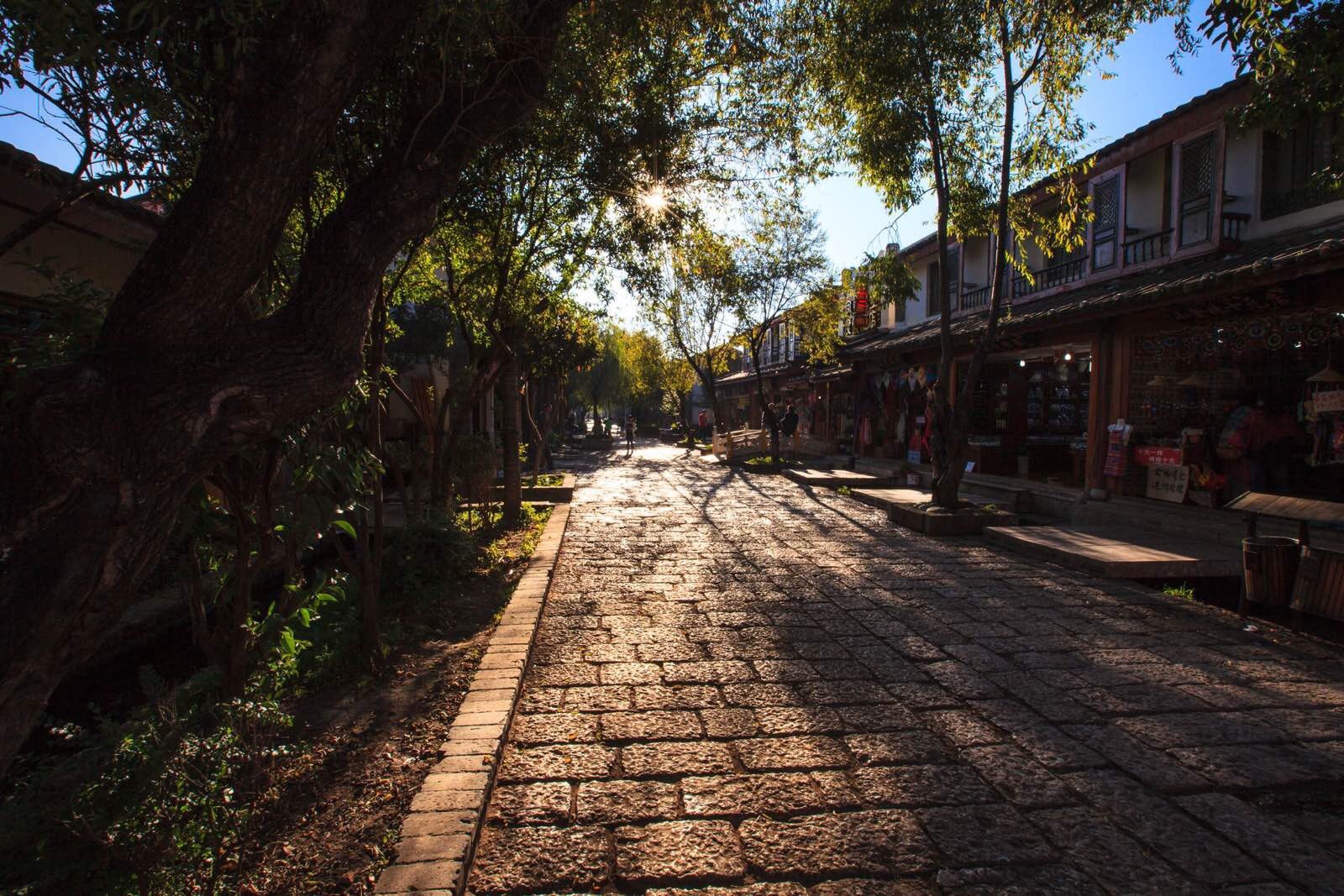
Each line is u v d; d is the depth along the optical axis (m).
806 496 13.70
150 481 1.64
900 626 5.34
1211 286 7.05
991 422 13.93
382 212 2.17
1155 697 4.02
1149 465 9.41
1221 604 7.01
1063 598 6.16
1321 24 4.30
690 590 6.38
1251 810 2.90
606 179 6.86
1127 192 10.96
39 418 1.55
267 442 2.83
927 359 15.34
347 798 2.90
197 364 1.75
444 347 13.34
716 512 11.46
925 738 3.51
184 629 5.23
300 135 1.82
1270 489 8.20
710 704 3.91
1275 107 4.88
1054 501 10.69
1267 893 2.40
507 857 2.57
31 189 4.45
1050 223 10.17
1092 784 3.09
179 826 2.24
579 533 9.41
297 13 1.79
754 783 3.08
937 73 8.73
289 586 3.56
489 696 3.77
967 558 7.89
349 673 4.29
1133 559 6.98
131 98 2.25
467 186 5.37
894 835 2.71
